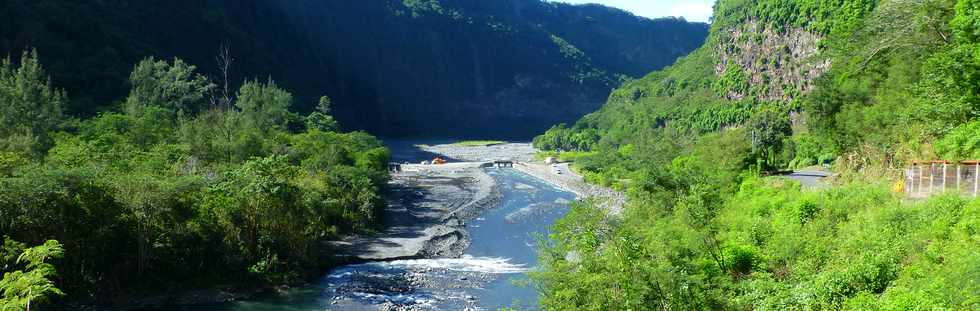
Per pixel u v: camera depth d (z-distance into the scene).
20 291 19.73
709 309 25.77
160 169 61.34
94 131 87.19
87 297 44.22
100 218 46.09
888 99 56.50
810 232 39.09
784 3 173.00
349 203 75.38
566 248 31.91
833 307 29.66
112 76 133.12
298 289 52.91
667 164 96.19
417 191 113.88
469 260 64.69
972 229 30.03
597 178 125.12
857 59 61.91
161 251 49.09
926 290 26.11
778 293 32.66
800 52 165.25
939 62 40.97
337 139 123.12
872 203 40.00
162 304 46.91
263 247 54.72
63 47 134.00
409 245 68.62
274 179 57.97
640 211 49.12
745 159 76.75
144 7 184.38
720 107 191.62
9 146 65.12
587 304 26.19
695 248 34.31
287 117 147.38
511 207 100.50
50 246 20.02
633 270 25.27
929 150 46.16
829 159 85.56
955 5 41.34
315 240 62.34
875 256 31.61
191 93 130.12
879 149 53.66
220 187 54.91
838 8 148.00
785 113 161.88
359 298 50.75
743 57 193.88
